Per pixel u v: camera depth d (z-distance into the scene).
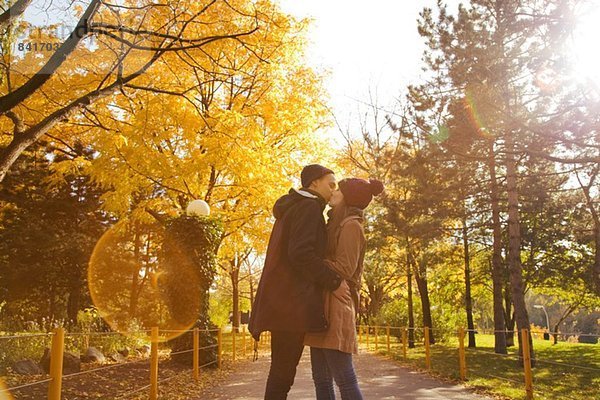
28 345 12.02
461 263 30.34
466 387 10.47
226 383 11.12
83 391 8.72
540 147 13.18
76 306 25.27
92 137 16.50
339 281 3.37
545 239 27.39
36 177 22.45
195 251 14.84
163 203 16.59
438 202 19.39
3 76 10.39
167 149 15.40
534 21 13.72
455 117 14.16
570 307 45.25
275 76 16.31
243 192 17.19
